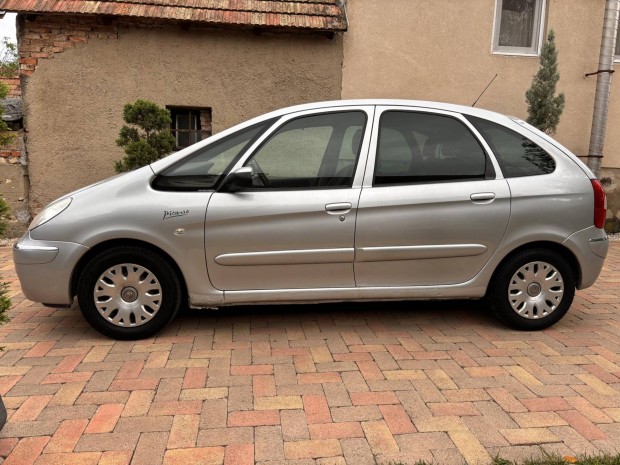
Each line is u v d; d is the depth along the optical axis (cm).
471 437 262
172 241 369
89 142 734
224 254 374
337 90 773
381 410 287
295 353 364
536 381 323
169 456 246
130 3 709
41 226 369
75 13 680
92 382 317
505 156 400
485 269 397
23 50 707
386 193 381
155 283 379
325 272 384
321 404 293
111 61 722
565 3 795
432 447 253
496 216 389
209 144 384
